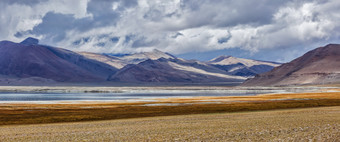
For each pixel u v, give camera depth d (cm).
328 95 13512
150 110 7081
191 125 4012
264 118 4647
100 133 3462
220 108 7388
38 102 10544
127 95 18988
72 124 4638
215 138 2917
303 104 8369
